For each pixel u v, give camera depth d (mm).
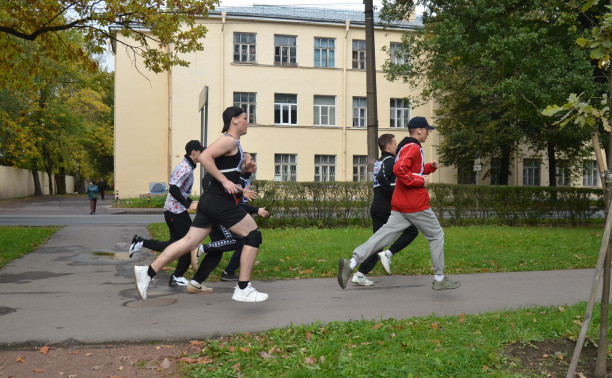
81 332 4633
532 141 29766
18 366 3902
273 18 30703
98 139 51312
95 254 9859
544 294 6281
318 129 31625
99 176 63344
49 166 50562
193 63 30172
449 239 11391
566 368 3867
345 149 31922
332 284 6941
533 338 4301
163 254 5371
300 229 13711
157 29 13133
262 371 3750
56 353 4191
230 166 5324
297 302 5848
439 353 3936
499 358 3910
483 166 32781
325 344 4207
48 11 12555
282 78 31203
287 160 31469
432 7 16703
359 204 14898
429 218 6188
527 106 15555
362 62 32344
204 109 10922
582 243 11039
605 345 3738
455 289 6613
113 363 3986
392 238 6191
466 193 15383
